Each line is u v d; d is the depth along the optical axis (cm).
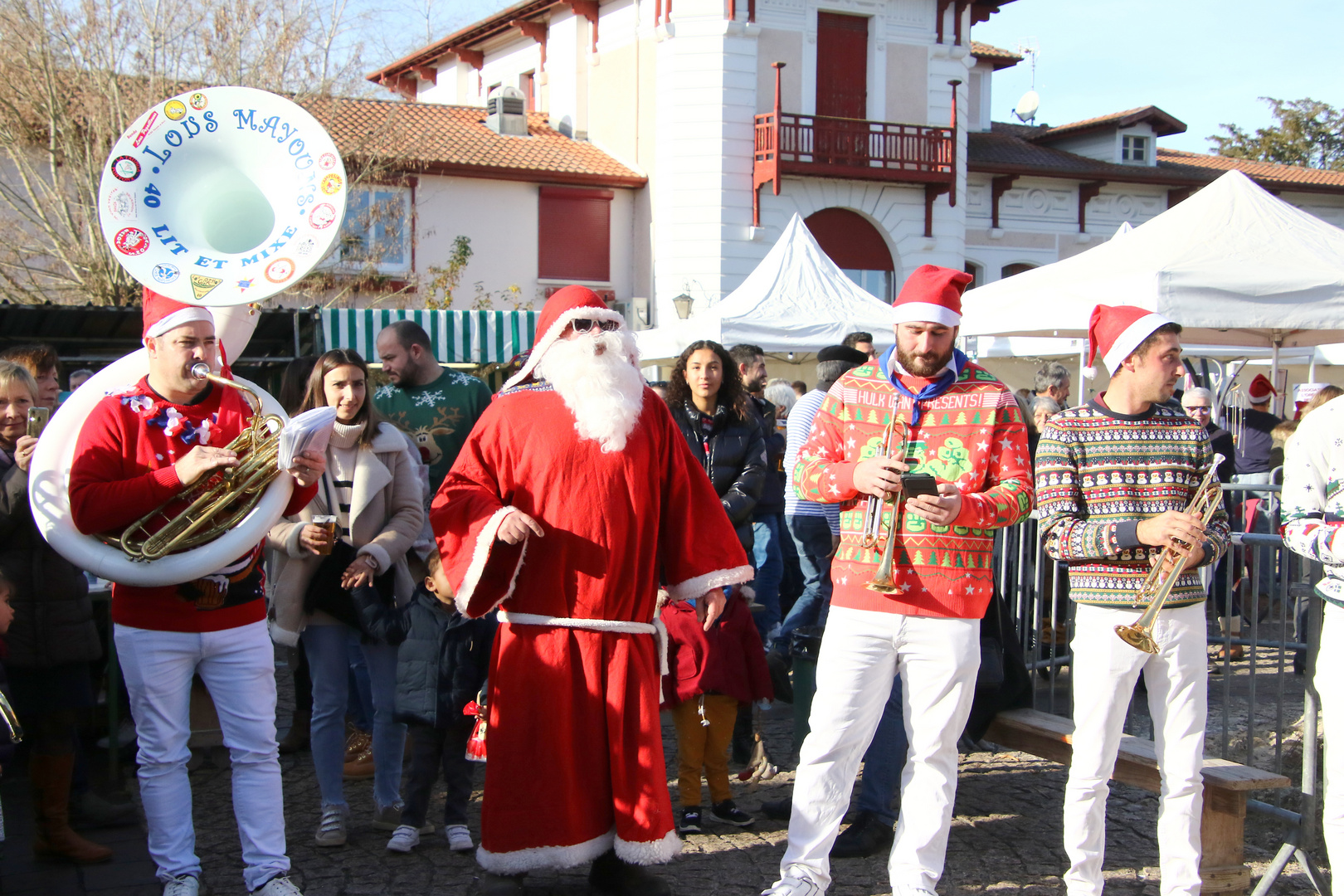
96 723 515
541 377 370
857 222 2122
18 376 399
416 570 463
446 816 420
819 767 350
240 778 349
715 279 1997
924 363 350
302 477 337
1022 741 437
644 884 363
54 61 1461
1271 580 541
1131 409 353
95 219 1456
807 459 365
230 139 350
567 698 347
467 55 2673
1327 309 644
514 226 2050
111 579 331
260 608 357
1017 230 2381
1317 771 382
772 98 2023
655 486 367
